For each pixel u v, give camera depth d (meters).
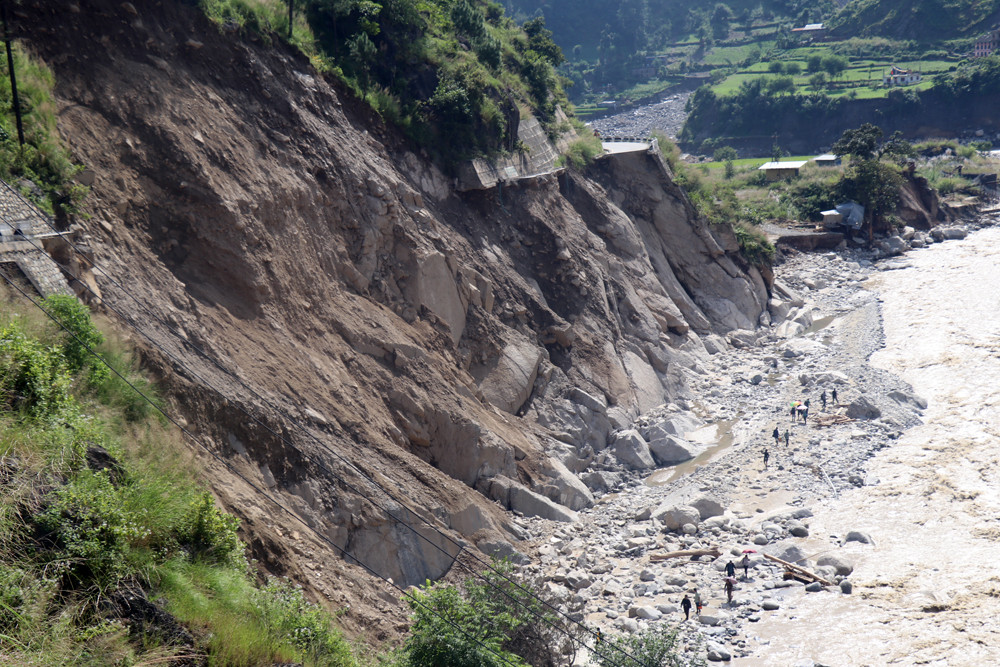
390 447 31.77
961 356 55.44
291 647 15.41
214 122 34.72
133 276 26.91
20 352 16.30
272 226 34.41
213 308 29.70
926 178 101.50
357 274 38.31
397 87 47.78
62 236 24.06
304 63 41.91
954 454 41.28
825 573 31.94
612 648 23.73
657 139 71.69
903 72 190.75
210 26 37.44
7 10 29.38
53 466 14.08
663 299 57.91
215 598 15.23
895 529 34.91
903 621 28.81
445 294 42.03
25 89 28.05
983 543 33.31
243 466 24.86
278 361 30.30
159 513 15.97
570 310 49.78
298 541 23.23
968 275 76.12
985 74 170.62
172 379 23.97
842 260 84.44
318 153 39.19
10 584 11.50
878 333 62.53
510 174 51.59
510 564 25.80
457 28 57.75
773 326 65.88
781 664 26.84
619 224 59.06
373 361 35.47
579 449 43.00
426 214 43.41
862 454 41.97
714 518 36.25
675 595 31.02
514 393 42.41
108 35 32.75
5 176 24.67
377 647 21.23
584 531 35.62
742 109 196.12
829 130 183.88
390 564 27.56
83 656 11.30
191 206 31.34
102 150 29.80
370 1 49.44
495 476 36.09
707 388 53.19
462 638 19.41
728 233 66.81
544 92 62.75
